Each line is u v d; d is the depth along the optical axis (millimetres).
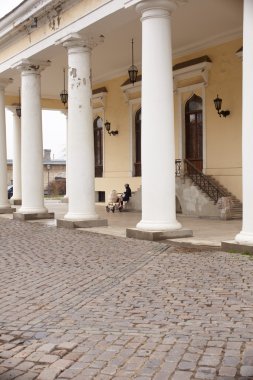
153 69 12367
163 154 12414
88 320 5812
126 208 22625
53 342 5066
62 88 29359
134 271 8586
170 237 12312
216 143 19750
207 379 4070
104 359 4555
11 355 4746
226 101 19266
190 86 20766
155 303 6477
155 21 12320
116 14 13641
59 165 55750
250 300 6461
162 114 12398
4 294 7258
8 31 19047
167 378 4105
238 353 4594
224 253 10148
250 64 10172
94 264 9383
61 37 15992
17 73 21047
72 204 15797
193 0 14266
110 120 26359
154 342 4957
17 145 31250
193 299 6598
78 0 15031
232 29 18281
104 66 24312
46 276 8445
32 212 18984
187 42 20016
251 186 10188
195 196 18953
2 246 12133
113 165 26250
